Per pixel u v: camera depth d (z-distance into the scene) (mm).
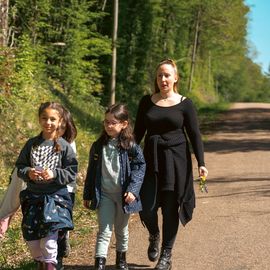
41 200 5551
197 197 9766
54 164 5574
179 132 6270
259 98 110625
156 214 6305
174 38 43250
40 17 19156
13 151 10977
